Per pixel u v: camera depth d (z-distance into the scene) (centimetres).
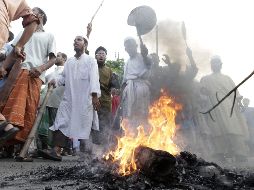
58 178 310
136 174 274
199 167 306
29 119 517
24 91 504
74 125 585
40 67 516
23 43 357
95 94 586
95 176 304
